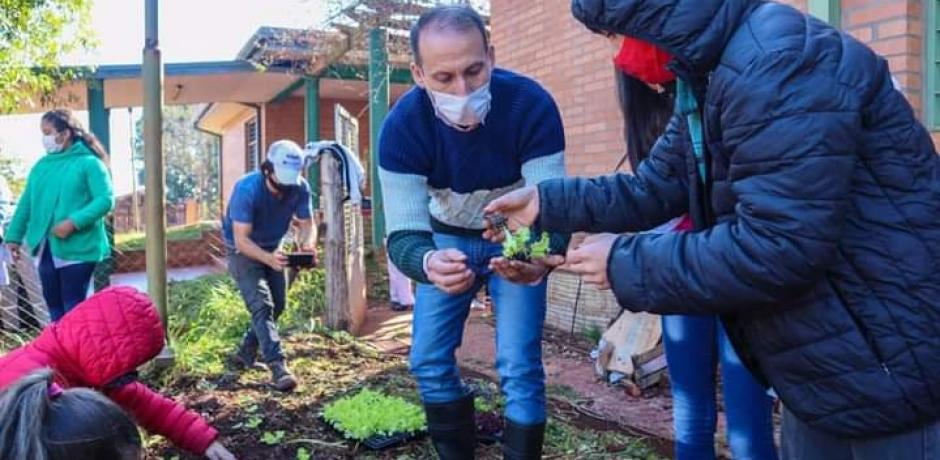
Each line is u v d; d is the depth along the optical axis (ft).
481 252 9.38
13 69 25.62
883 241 5.16
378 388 15.84
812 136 4.83
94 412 5.58
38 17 25.80
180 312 24.68
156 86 15.75
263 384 16.20
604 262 5.62
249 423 13.50
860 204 5.20
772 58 4.93
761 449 9.15
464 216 9.37
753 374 6.23
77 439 5.41
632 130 8.32
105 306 8.04
